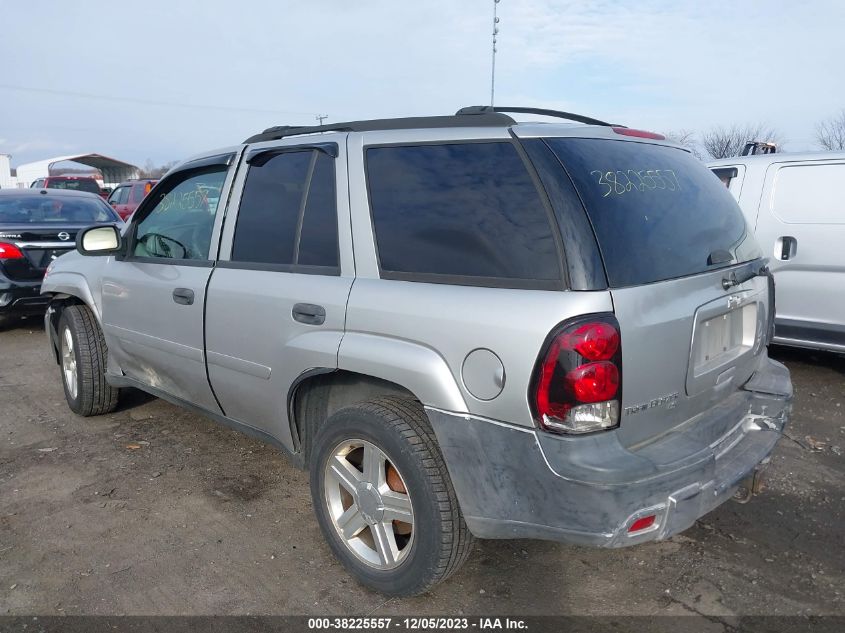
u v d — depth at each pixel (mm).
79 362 4809
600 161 2605
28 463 4277
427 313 2555
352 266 2891
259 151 3469
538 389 2260
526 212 2447
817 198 5754
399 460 2643
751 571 3088
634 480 2223
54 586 2994
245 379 3396
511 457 2357
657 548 3279
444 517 2578
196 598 2908
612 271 2332
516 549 3270
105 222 9141
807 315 5859
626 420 2340
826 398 5391
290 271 3143
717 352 2795
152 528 3482
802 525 3480
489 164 2607
